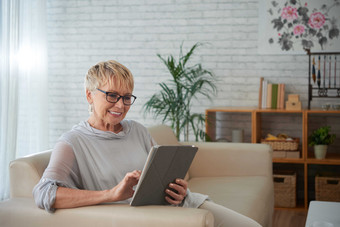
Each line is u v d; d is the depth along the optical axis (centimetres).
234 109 396
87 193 152
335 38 410
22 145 417
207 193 262
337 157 387
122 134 183
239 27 432
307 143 391
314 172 424
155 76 453
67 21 468
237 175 310
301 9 416
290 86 424
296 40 419
